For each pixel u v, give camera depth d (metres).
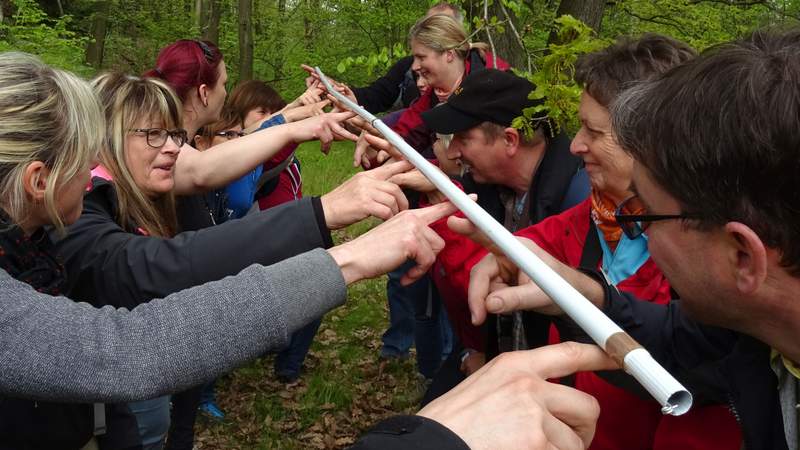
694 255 0.85
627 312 1.24
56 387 1.10
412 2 9.42
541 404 0.78
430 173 1.39
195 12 13.83
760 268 0.78
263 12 13.44
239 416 3.67
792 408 0.94
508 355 0.84
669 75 0.86
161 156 2.03
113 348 1.13
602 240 1.71
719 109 0.76
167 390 1.14
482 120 1.98
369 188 1.56
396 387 4.04
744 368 1.02
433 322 3.56
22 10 6.73
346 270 1.28
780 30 0.82
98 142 1.37
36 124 1.25
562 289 0.86
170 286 1.53
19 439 1.43
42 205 1.32
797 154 0.71
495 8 3.80
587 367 0.84
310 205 1.52
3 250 1.26
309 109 3.26
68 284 1.59
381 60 3.87
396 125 3.60
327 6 11.88
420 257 1.34
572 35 1.71
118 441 1.72
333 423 3.65
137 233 1.93
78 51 7.08
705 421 1.28
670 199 0.85
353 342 4.63
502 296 1.18
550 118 1.91
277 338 1.18
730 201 0.77
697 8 5.39
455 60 3.41
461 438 0.74
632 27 6.10
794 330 0.83
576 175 1.98
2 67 1.28
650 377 0.69
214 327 1.15
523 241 1.32
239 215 3.19
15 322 1.12
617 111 0.91
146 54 13.77
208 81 2.62
